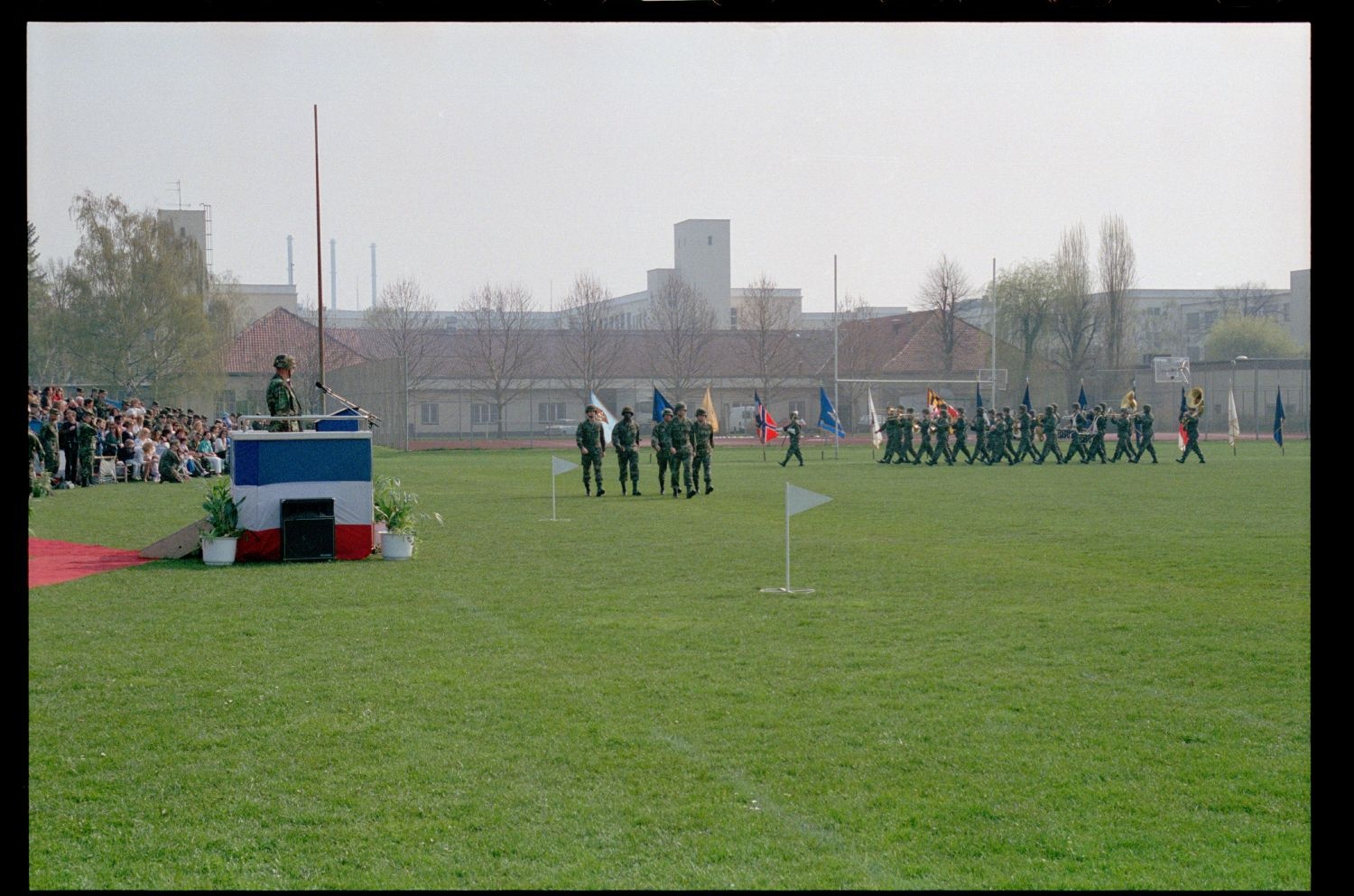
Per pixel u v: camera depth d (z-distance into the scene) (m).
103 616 12.95
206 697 9.37
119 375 65.94
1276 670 10.26
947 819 6.67
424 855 6.15
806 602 13.87
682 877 5.86
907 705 9.09
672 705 9.09
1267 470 41.31
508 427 86.88
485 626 12.33
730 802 6.93
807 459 52.03
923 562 17.38
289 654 10.93
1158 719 8.70
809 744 8.07
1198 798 7.03
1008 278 81.56
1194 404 45.97
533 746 8.02
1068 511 25.78
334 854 6.20
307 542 17.64
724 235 109.81
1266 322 86.81
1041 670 10.25
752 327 92.88
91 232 65.62
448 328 95.94
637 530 22.25
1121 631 12.05
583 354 85.94
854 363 83.94
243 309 88.88
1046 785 7.25
